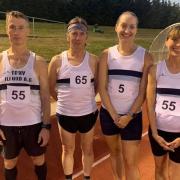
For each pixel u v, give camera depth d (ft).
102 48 72.74
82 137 15.67
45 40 66.69
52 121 22.24
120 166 15.85
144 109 29.60
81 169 19.10
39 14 138.41
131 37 13.87
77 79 14.49
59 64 14.71
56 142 20.49
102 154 21.30
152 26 170.30
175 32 12.55
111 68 14.19
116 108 14.29
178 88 12.80
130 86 13.99
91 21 157.28
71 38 14.19
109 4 160.56
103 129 14.87
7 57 12.78
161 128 13.20
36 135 13.25
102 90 14.44
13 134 13.07
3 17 90.48
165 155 13.98
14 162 13.65
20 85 12.67
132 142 14.39
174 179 13.38
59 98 15.06
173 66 12.85
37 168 13.97
